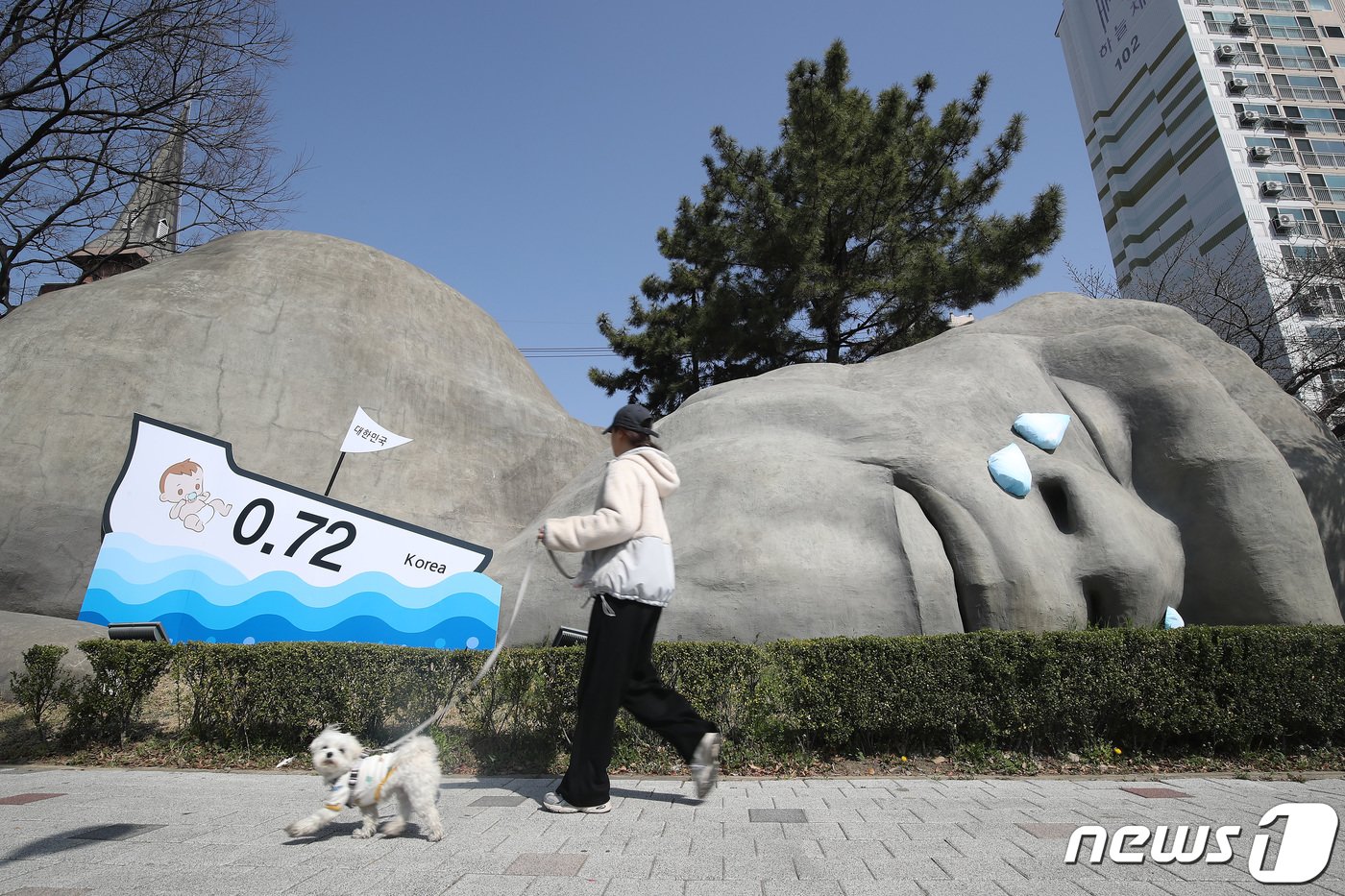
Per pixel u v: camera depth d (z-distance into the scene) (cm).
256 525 848
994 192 2208
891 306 2202
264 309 1232
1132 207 6269
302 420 1159
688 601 768
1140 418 935
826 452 867
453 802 454
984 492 803
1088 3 6606
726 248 2273
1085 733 577
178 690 624
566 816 415
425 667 598
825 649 585
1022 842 367
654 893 297
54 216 1550
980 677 580
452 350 1412
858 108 2172
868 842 366
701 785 425
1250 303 2206
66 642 822
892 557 779
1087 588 803
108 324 1130
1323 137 5353
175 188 1562
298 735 601
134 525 837
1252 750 590
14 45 1360
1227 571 849
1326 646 598
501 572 902
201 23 1405
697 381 2516
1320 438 964
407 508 1173
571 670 575
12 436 1012
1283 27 5603
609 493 428
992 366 971
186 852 349
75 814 421
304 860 337
